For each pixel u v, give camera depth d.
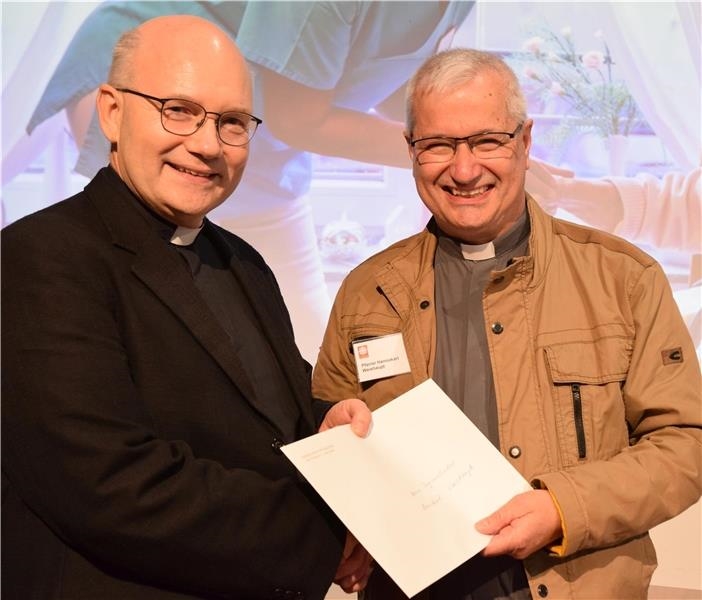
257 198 2.89
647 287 1.66
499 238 1.77
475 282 1.77
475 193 1.68
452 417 1.53
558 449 1.59
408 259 1.86
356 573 1.60
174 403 1.40
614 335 1.64
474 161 1.65
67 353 1.28
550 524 1.44
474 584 1.60
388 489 1.42
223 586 1.33
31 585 1.32
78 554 1.31
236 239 1.88
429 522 1.40
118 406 1.30
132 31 1.54
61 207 1.49
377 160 2.92
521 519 1.42
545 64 2.91
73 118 2.84
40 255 1.35
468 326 1.74
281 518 1.38
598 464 1.52
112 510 1.24
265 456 1.48
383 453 1.46
